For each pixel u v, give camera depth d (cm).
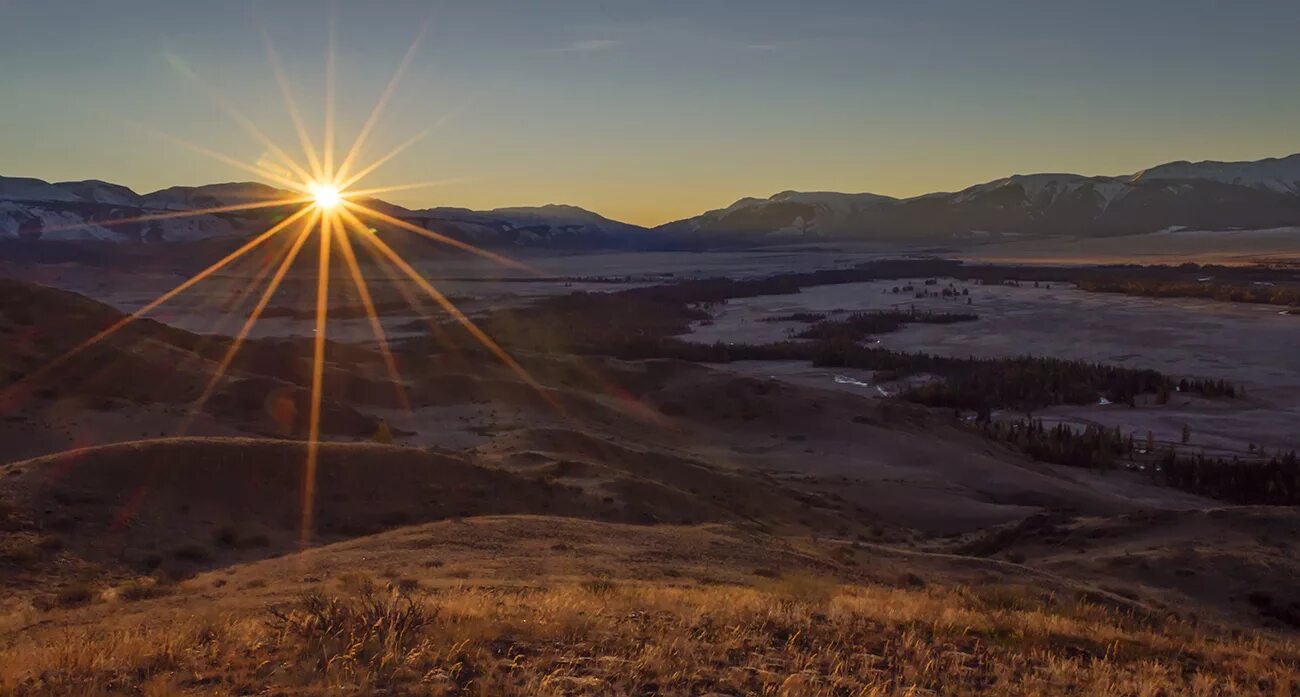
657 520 3697
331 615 1115
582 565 2223
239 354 7444
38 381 5069
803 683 1009
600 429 7750
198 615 1485
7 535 2283
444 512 3225
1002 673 1152
